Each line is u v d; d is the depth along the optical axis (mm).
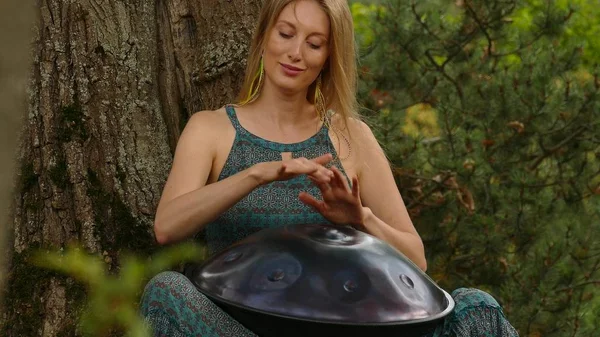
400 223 3355
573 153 5492
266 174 2889
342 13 3215
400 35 5609
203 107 3764
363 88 5551
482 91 5504
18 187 3398
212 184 2953
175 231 2953
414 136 5469
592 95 5379
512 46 5723
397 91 5629
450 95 5598
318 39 3188
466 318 2900
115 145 3494
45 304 3301
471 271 5422
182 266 3424
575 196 5469
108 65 3549
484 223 5328
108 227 3410
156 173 3541
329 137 3342
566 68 5535
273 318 2570
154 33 3734
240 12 3771
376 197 3391
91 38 3537
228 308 2639
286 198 3160
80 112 3465
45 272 3311
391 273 2729
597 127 5418
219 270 2754
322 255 2699
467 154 5473
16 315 3314
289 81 3180
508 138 5434
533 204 5402
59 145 3436
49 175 3402
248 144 3229
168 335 2641
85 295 3299
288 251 2717
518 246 5387
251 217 3141
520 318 5137
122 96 3551
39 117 3436
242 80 3725
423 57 5641
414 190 5426
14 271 3352
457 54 5664
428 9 5695
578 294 5277
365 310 2588
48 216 3387
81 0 3537
